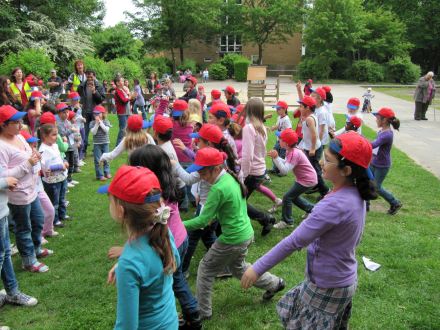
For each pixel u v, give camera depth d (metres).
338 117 16.56
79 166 9.03
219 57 49.00
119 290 1.99
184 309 3.42
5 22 24.86
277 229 5.77
